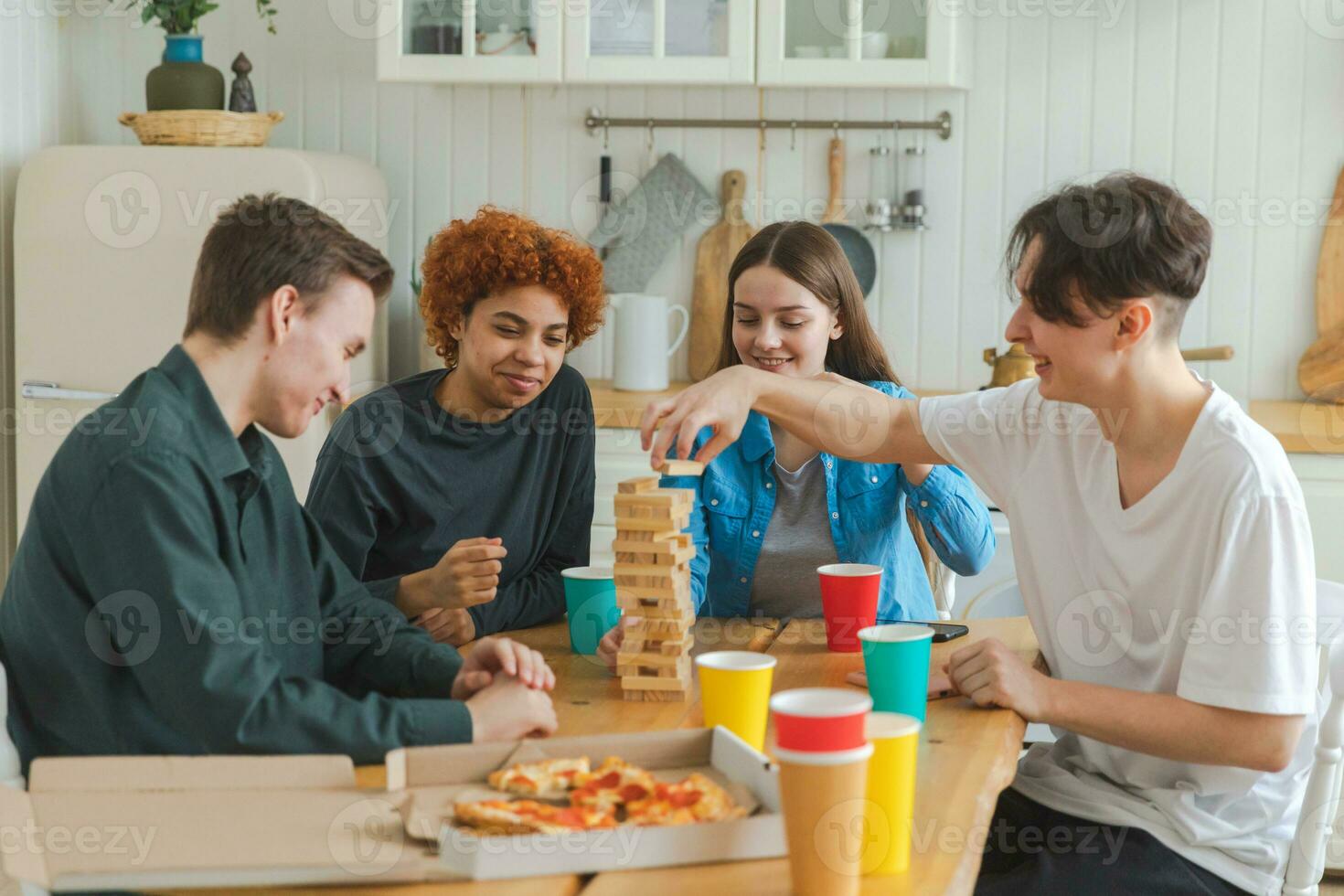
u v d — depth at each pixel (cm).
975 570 206
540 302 193
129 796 107
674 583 146
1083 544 162
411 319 368
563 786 110
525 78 323
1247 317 341
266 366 138
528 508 204
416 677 147
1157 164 341
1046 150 345
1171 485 147
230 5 364
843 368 217
